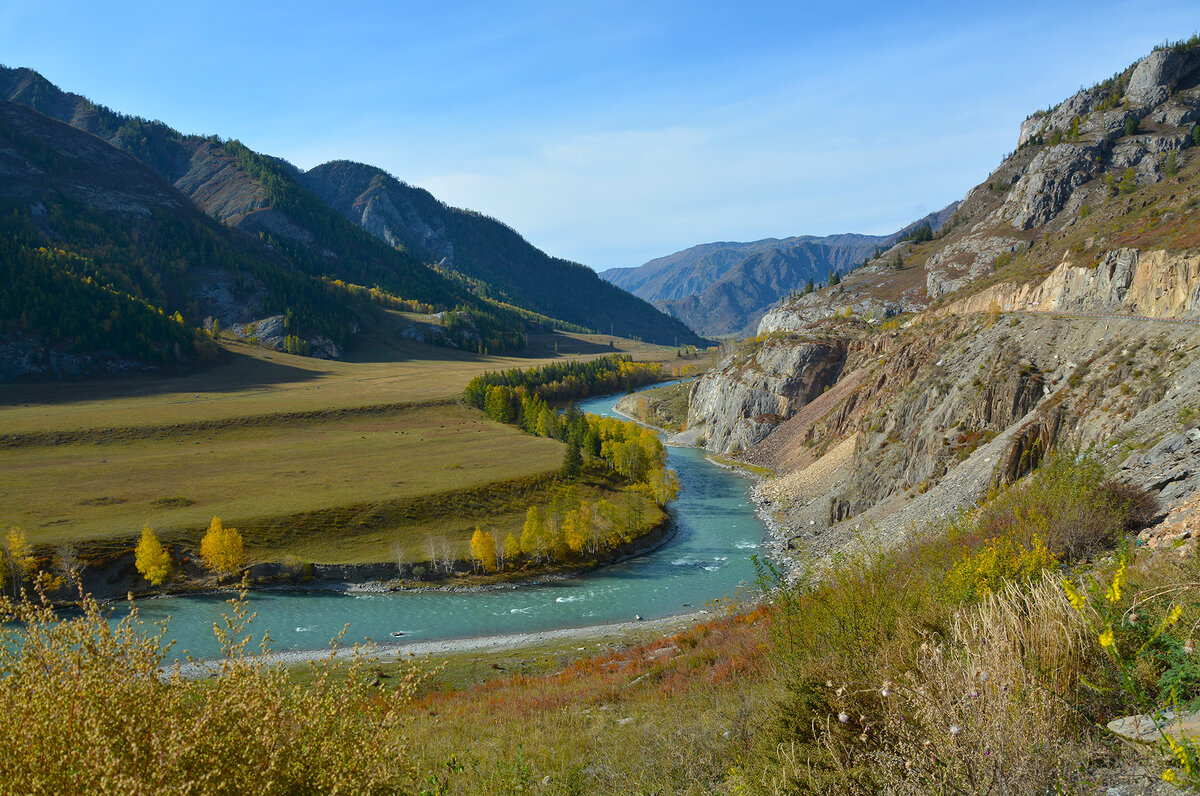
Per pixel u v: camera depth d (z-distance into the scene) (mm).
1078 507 14305
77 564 64750
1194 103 192625
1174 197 86938
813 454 105125
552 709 17875
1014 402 58906
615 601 61500
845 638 9156
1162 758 4555
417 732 15969
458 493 90500
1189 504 14461
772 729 7438
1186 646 5047
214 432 136375
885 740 5828
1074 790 4734
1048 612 6547
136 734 4312
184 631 54750
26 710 4238
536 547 72438
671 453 140750
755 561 13305
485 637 53625
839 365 133750
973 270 174625
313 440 132750
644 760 10070
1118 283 65500
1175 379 38969
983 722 5426
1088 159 188375
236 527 76562
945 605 8750
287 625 57312
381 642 53188
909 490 62031
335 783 4684
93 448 120312
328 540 76750
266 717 4703
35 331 194750
